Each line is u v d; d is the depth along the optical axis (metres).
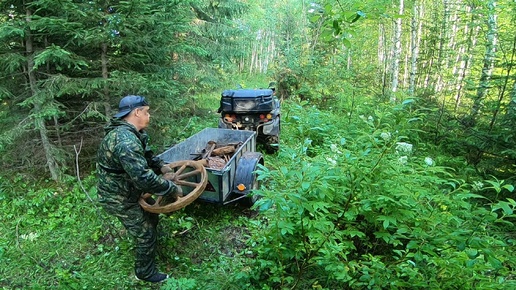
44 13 4.96
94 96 5.83
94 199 4.66
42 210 4.61
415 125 6.39
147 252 3.03
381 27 16.61
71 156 5.47
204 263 3.47
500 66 5.58
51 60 5.11
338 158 2.60
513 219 3.88
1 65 4.91
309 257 2.60
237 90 6.68
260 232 3.76
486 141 5.03
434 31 10.02
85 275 3.31
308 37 15.36
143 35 5.38
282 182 2.39
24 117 5.18
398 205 2.38
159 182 2.77
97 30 4.86
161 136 6.38
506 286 2.11
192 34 9.22
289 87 12.56
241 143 5.25
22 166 5.40
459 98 8.30
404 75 14.57
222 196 3.77
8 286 3.28
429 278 2.31
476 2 6.93
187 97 8.35
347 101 9.25
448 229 2.21
